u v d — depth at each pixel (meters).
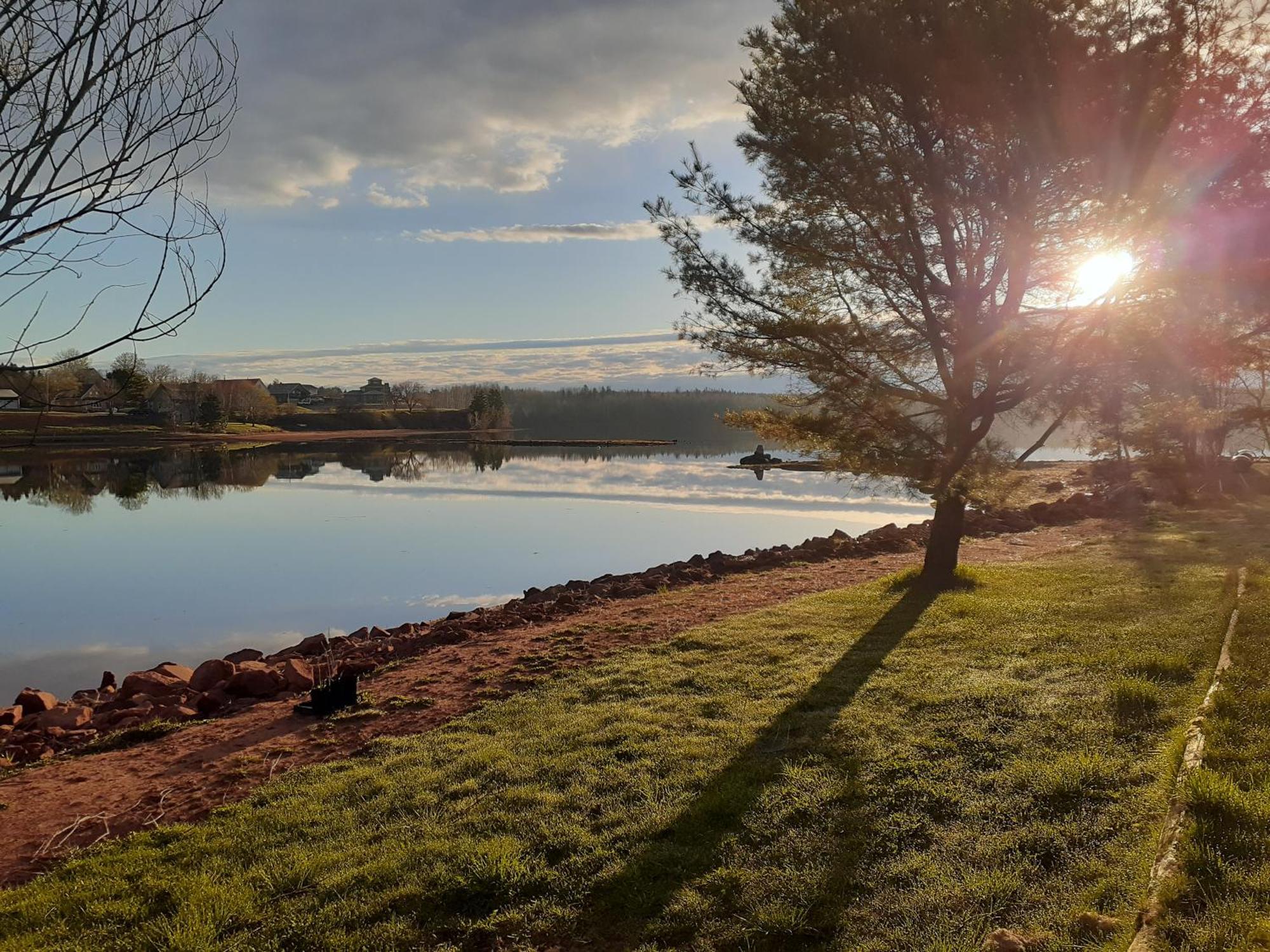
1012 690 6.25
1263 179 8.46
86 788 6.27
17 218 3.40
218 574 18.42
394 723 7.27
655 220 10.85
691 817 4.80
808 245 10.30
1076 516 19.20
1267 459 29.25
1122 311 9.18
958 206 9.65
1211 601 8.55
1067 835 4.16
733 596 11.93
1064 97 8.48
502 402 141.25
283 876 4.57
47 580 17.95
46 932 4.18
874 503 31.09
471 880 4.35
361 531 24.80
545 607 11.81
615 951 3.78
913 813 4.59
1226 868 3.39
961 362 10.18
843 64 9.59
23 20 3.47
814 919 3.80
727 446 95.62
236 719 7.80
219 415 95.06
